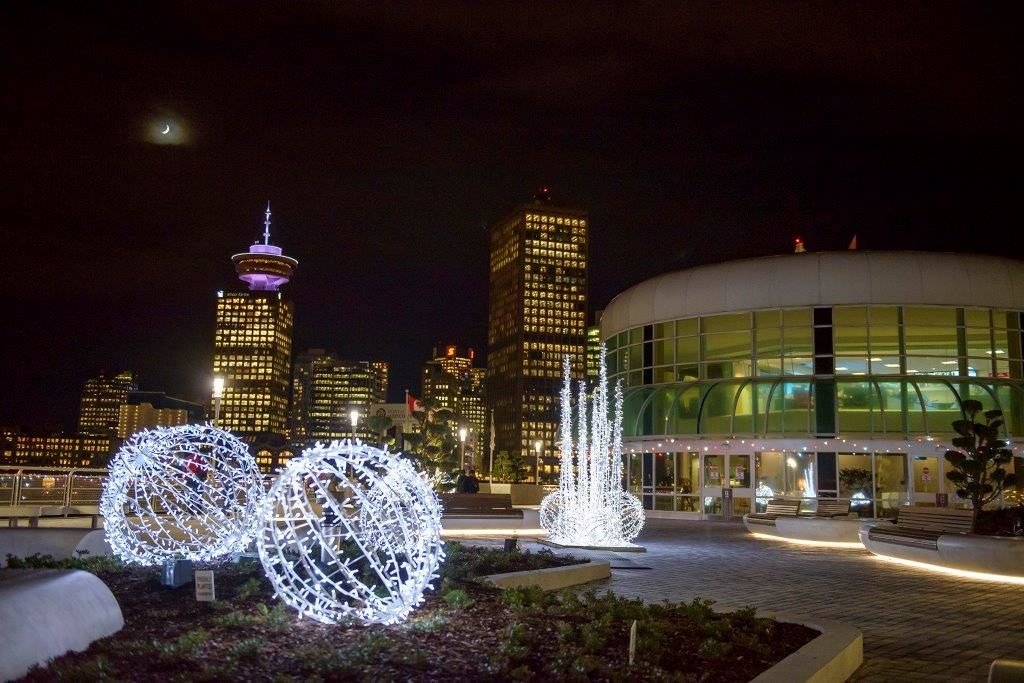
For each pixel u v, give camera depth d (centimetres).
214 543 1325
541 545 2366
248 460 1302
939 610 1322
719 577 1705
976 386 3969
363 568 1086
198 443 1304
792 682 695
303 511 909
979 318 4047
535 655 785
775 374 4125
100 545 1420
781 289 4159
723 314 4306
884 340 4019
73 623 732
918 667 927
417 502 956
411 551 934
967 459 2672
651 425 4481
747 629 941
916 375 3959
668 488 4319
